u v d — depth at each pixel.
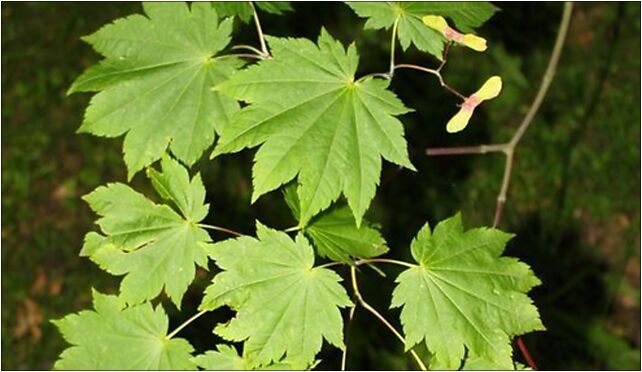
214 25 2.34
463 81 5.81
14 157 5.52
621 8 6.32
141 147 2.27
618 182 5.70
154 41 2.34
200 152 2.26
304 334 2.12
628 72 6.11
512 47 6.04
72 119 5.69
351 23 5.88
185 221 2.24
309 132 2.09
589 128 5.84
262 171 2.04
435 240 2.23
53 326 5.05
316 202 2.05
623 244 5.52
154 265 2.24
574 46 6.16
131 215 2.26
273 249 2.14
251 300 2.11
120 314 2.29
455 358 2.15
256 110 2.10
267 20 5.71
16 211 5.37
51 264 5.24
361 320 4.88
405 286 2.19
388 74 2.22
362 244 2.30
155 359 2.26
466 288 2.20
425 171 5.47
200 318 4.79
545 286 5.25
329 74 2.16
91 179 5.49
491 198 5.47
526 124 3.25
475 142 5.66
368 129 2.12
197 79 2.30
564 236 5.46
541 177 5.61
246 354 2.09
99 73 2.30
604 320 5.27
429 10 2.33
